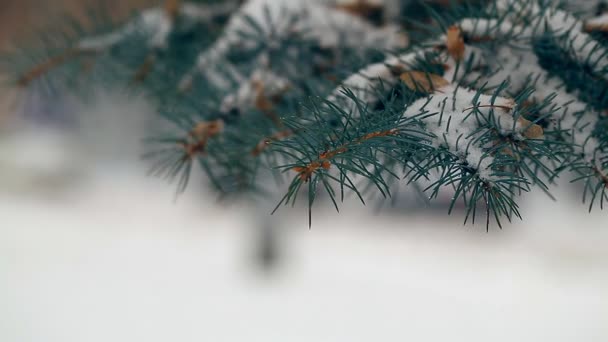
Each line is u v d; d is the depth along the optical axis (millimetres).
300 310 5246
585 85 924
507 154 857
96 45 1272
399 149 871
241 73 1101
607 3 963
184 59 1221
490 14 950
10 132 10656
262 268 6180
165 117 1048
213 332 4676
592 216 7398
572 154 890
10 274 5934
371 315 5199
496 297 5754
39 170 10859
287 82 1070
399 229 8273
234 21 1129
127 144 10414
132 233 8266
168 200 10305
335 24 1106
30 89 1320
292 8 1112
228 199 1105
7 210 9258
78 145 11133
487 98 866
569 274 6367
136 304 5215
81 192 10609
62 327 4562
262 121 1033
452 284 6148
